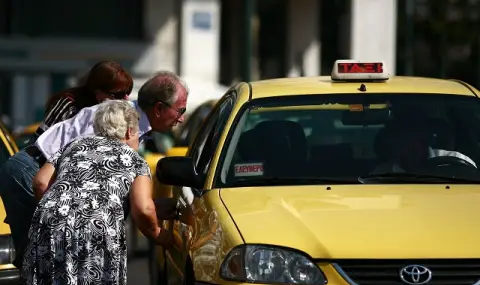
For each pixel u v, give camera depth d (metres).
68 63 60.09
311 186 15.87
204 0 60.47
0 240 18.72
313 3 69.56
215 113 19.28
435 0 82.62
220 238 14.38
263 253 13.82
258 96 17.69
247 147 16.83
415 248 13.62
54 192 14.88
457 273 13.58
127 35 60.81
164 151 32.75
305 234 13.96
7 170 17.44
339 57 68.50
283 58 70.12
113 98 17.86
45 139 17.05
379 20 64.38
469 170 16.55
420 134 17.12
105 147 15.23
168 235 15.59
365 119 17.39
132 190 15.00
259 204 14.97
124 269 14.91
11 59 59.41
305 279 13.64
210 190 16.02
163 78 17.36
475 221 14.22
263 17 69.75
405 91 17.84
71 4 60.03
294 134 17.02
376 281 13.57
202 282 14.52
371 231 13.93
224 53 66.88
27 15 59.59
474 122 17.28
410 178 16.27
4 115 59.56
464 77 83.25
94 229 14.64
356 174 16.38
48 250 14.71
